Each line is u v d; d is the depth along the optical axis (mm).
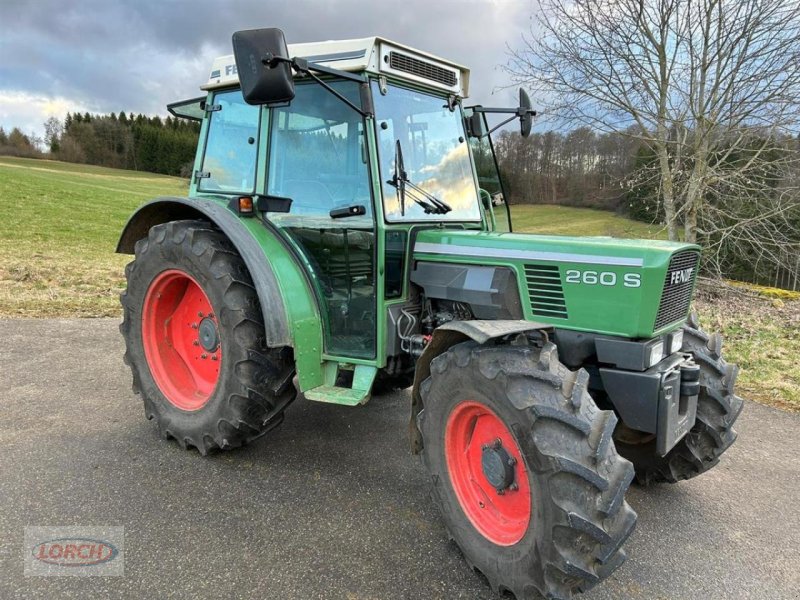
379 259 3000
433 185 3346
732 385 3111
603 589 2441
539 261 2770
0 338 5797
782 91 7281
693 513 3064
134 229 3918
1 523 2727
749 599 2402
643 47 7680
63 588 2326
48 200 22812
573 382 2256
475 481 2588
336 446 3688
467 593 2400
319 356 3273
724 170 8242
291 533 2748
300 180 3289
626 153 9047
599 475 2078
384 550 2648
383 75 3033
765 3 6973
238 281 3189
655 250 2527
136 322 3744
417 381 2762
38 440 3596
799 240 8555
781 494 3270
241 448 3621
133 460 3395
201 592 2330
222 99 3762
